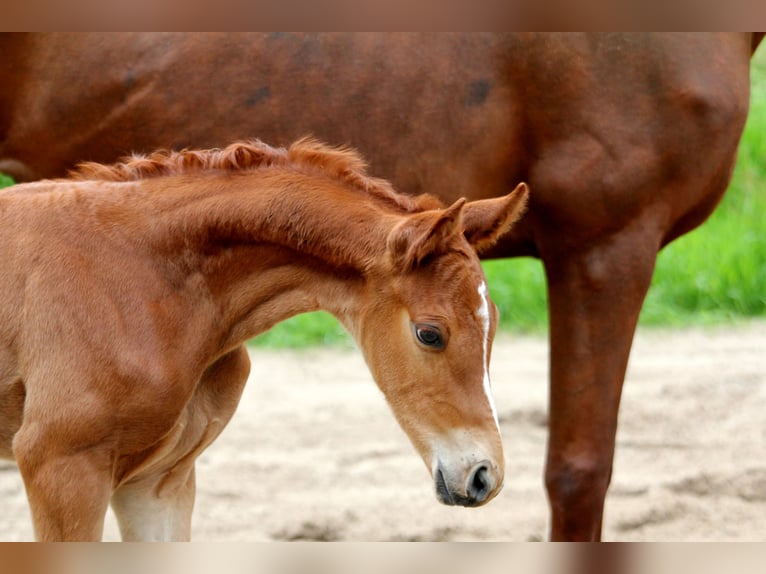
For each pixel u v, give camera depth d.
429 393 5.08
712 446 9.09
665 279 12.66
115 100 6.38
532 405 9.77
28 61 6.50
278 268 5.42
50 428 5.03
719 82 6.29
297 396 10.23
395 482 8.54
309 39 6.26
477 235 5.28
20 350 5.16
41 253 5.18
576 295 6.34
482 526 7.79
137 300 5.19
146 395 5.11
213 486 8.39
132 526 5.69
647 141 6.22
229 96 6.28
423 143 6.25
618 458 8.88
